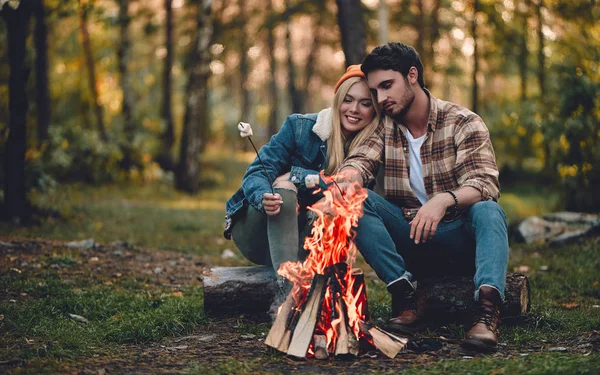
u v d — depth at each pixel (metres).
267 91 27.27
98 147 15.38
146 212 10.70
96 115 17.34
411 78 3.78
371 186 3.97
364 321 3.56
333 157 3.97
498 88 19.89
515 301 3.84
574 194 9.56
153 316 4.04
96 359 3.32
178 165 15.63
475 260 3.54
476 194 3.62
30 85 15.17
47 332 3.75
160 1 19.91
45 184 9.25
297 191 3.90
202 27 15.47
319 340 3.32
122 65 17.39
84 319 4.13
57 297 4.63
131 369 3.14
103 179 15.62
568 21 12.89
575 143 9.34
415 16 17.36
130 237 7.89
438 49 17.78
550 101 10.09
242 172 20.64
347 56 8.62
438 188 3.81
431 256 3.82
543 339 3.62
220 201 14.38
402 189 3.83
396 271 3.56
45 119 13.98
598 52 9.96
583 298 4.83
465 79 19.77
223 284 4.19
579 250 6.75
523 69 15.07
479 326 3.36
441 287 3.88
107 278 5.48
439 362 3.11
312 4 17.66
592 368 2.83
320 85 24.08
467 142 3.76
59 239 7.33
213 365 3.18
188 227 9.06
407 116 3.86
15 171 8.23
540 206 11.36
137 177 16.12
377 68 3.77
